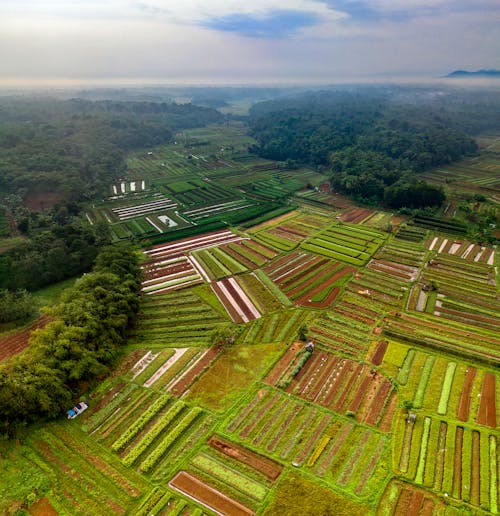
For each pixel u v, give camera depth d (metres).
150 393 50.19
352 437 43.72
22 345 60.31
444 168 170.88
